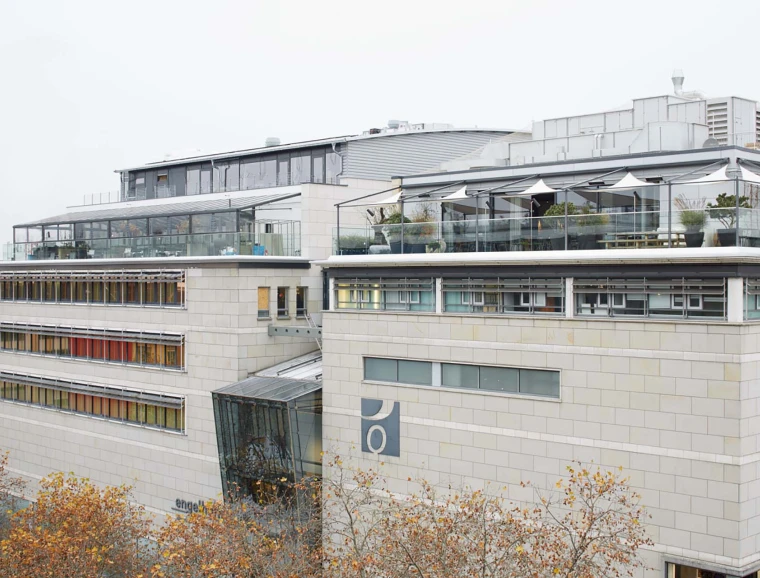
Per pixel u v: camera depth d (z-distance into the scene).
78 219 49.28
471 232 31.48
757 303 26.59
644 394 27.17
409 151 54.12
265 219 43.69
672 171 31.84
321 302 42.78
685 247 26.67
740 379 25.48
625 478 27.30
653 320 27.00
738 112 39.94
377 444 33.41
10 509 43.44
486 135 56.50
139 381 44.03
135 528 36.94
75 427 47.91
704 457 26.09
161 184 60.47
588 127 40.44
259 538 31.50
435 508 28.80
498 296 30.66
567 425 28.72
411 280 32.91
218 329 40.12
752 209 26.41
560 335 28.88
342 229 35.19
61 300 48.91
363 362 33.91
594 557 27.78
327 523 31.80
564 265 28.94
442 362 31.78
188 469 41.69
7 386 52.91
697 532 26.23
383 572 29.36
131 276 43.97
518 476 29.81
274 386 36.41
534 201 35.16
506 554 25.53
